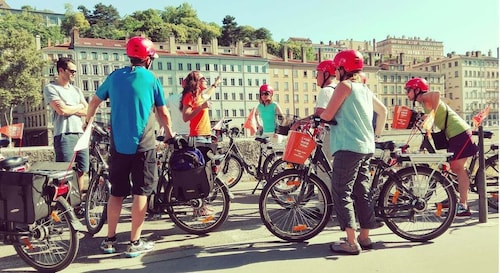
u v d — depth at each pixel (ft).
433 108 17.89
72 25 440.86
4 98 227.20
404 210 14.92
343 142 13.80
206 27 456.45
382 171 15.42
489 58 475.31
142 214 14.17
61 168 14.42
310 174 15.47
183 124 19.80
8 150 24.00
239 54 342.44
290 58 384.27
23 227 13.04
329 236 15.71
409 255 13.60
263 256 13.74
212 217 16.38
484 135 18.75
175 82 313.32
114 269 12.95
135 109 13.89
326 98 16.80
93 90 302.25
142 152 14.05
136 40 14.39
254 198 22.72
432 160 14.83
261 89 24.47
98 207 16.76
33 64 236.43
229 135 25.07
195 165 15.48
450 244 14.51
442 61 474.49
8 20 411.34
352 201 13.97
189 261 13.43
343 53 14.15
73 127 18.11
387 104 389.80
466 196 17.87
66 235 13.17
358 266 12.76
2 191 12.68
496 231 15.78
